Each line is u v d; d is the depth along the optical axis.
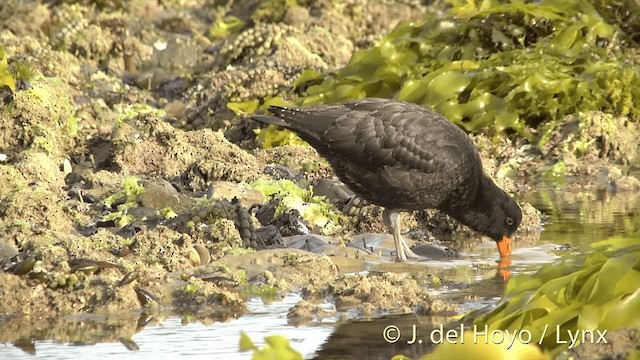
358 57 20.55
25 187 14.57
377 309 10.52
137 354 9.22
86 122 18.59
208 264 11.90
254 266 11.92
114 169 16.56
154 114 17.50
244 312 10.53
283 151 17.23
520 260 12.79
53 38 25.08
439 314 10.32
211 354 9.20
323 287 11.11
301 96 20.95
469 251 13.43
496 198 13.35
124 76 24.17
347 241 13.57
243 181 15.52
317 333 9.75
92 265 11.10
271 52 23.44
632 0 21.70
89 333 9.86
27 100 17.25
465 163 13.32
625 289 8.40
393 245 13.52
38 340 9.65
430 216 14.59
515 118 19.05
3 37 23.17
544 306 8.55
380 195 13.52
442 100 19.16
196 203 13.50
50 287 10.81
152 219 13.68
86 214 14.09
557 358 8.00
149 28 27.00
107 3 28.69
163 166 16.50
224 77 22.19
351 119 13.45
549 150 18.80
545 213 15.37
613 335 8.08
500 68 19.45
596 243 8.98
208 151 16.80
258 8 28.28
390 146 13.27
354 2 28.38
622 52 21.20
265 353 7.59
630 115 19.61
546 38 20.88
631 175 18.05
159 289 10.98
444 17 21.02
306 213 13.99
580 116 19.05
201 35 27.56
